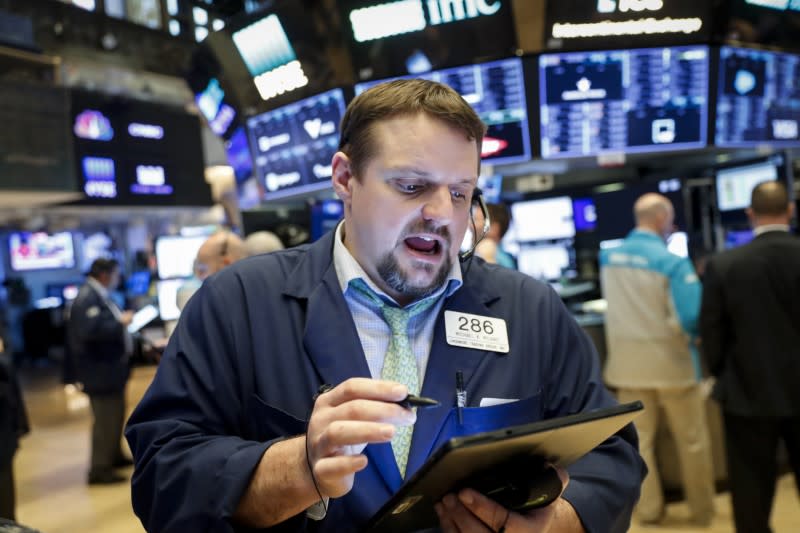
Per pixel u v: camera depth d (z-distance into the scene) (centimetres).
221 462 80
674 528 298
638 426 305
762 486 256
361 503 88
